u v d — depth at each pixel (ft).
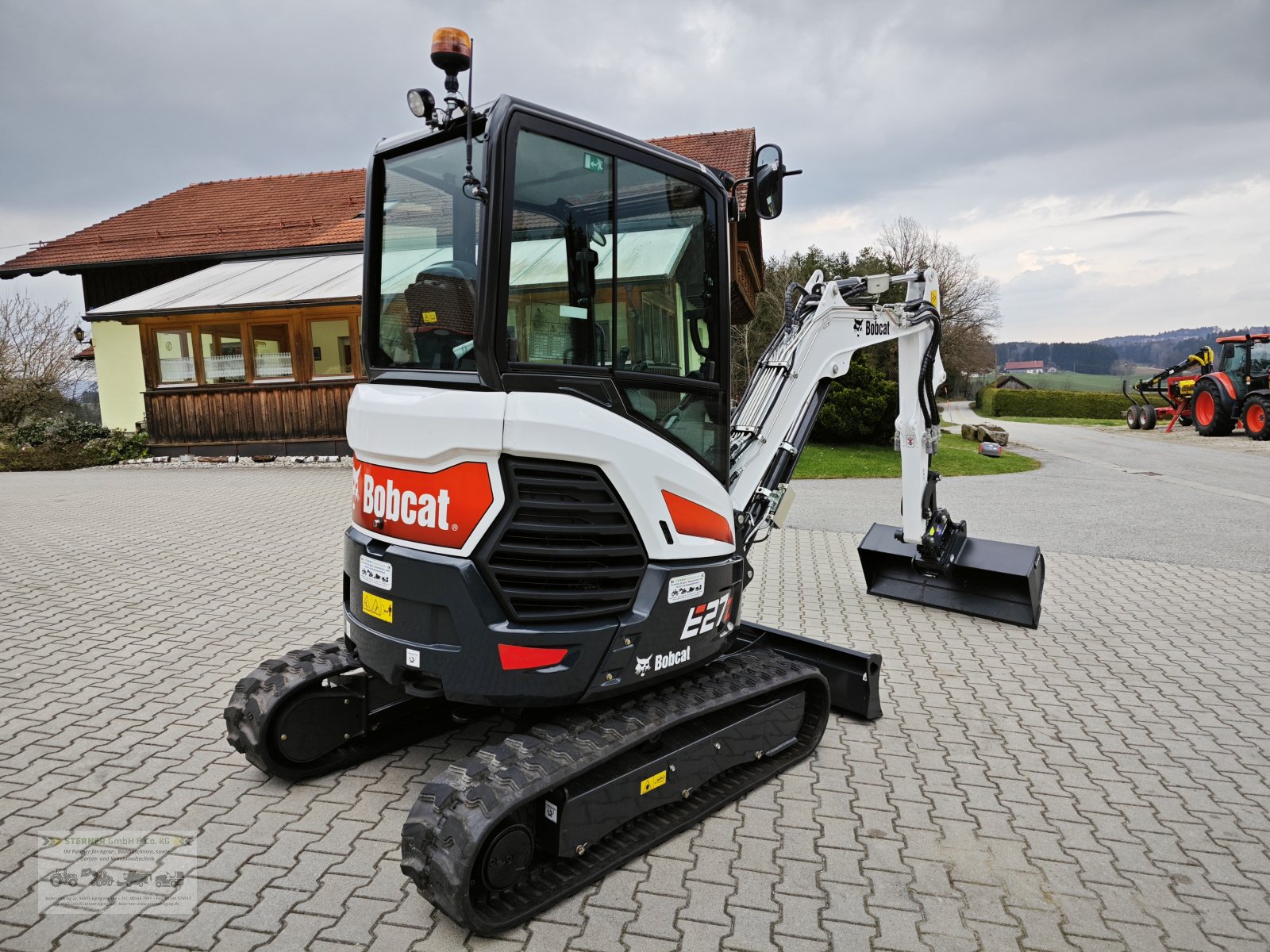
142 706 14.93
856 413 57.93
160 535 30.09
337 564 25.82
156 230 62.18
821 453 56.13
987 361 157.69
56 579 23.72
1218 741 14.51
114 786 12.12
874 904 9.87
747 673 12.75
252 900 9.61
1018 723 15.15
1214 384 72.95
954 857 10.91
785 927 9.38
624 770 10.34
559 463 9.78
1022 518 35.24
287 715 11.94
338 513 34.50
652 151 10.75
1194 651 19.10
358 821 11.37
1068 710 15.74
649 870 10.46
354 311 48.55
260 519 33.19
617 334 10.62
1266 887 10.41
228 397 50.24
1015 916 9.71
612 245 10.48
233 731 11.88
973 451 62.69
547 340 9.90
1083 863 10.82
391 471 10.30
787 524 34.24
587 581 10.25
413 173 10.75
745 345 78.79
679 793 11.18
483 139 9.56
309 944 8.90
